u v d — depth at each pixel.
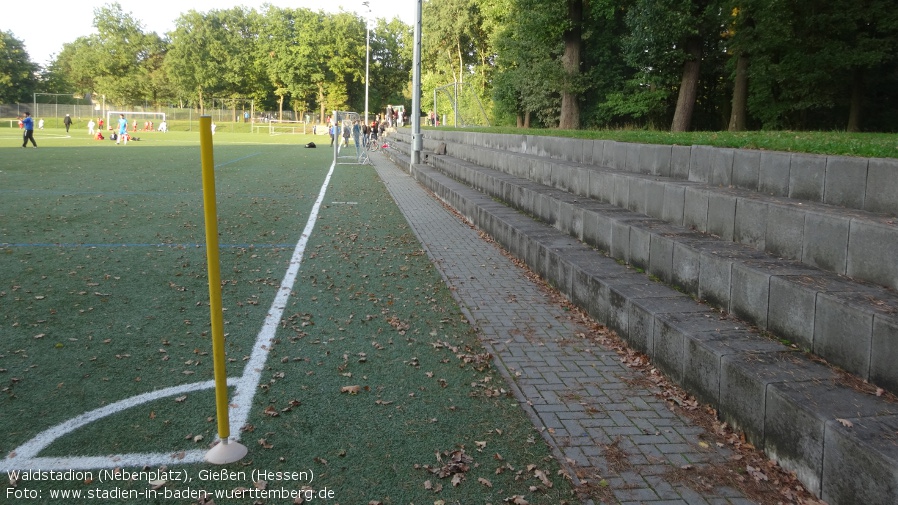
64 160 26.92
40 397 4.66
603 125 29.81
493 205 12.64
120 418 4.36
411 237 11.66
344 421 4.39
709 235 6.60
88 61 93.88
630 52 22.97
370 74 95.38
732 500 3.50
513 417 4.51
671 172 9.05
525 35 26.83
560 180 11.38
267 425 4.30
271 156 33.66
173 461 3.83
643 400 4.79
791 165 6.54
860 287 4.43
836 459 3.28
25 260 8.87
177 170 23.28
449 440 4.16
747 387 4.05
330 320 6.68
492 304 7.40
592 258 7.62
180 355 5.56
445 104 58.75
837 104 21.00
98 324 6.31
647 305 5.59
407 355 5.72
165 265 8.84
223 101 92.31
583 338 6.24
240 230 11.72
